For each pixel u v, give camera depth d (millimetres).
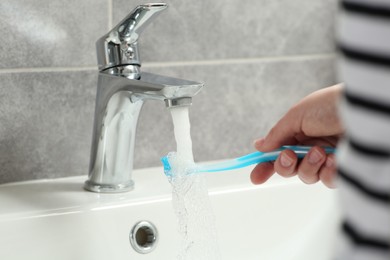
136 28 686
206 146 903
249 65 911
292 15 927
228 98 905
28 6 767
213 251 631
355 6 207
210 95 893
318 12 944
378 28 203
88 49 806
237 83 908
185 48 866
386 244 207
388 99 203
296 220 806
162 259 734
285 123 584
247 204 784
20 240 666
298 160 601
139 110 737
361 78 207
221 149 914
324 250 809
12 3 758
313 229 810
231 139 918
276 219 798
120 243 710
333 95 550
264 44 916
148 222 726
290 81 943
